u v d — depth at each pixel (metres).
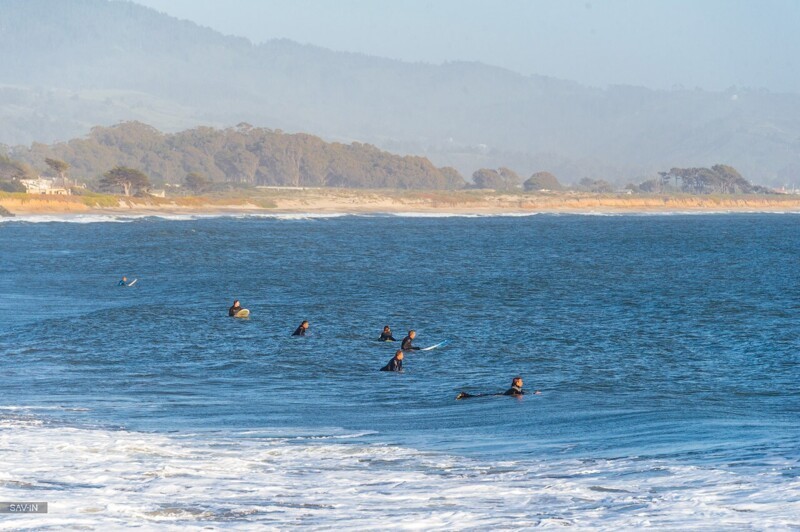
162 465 54.28
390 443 64.50
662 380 106.56
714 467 52.75
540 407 85.19
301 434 68.81
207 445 62.34
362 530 40.00
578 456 58.56
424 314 170.88
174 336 137.50
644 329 152.50
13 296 193.00
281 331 145.12
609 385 102.81
